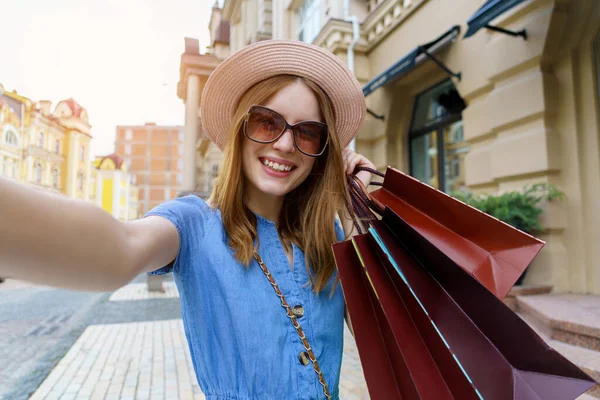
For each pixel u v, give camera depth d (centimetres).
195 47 1728
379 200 79
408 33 583
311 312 81
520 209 362
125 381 306
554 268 361
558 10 362
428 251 61
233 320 71
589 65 359
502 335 56
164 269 72
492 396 52
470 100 473
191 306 73
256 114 82
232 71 88
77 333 463
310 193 97
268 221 87
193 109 1700
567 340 265
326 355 80
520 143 391
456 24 491
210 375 70
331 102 92
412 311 63
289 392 71
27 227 40
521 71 398
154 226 65
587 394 218
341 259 71
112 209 4262
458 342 56
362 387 273
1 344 414
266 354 71
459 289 60
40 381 308
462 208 65
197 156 1822
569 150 365
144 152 6016
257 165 84
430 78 582
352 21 671
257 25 1311
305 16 898
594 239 350
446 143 577
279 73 87
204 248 73
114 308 630
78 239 45
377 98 670
